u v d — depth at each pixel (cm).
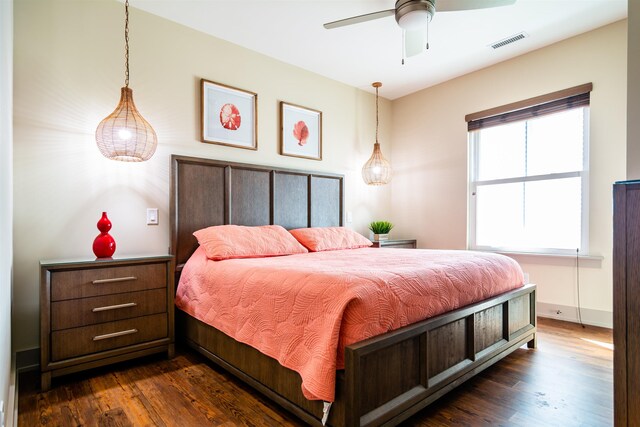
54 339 191
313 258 246
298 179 360
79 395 183
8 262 159
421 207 432
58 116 233
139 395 182
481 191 384
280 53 340
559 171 327
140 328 221
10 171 177
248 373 183
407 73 387
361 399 134
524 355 236
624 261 98
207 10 270
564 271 314
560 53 317
